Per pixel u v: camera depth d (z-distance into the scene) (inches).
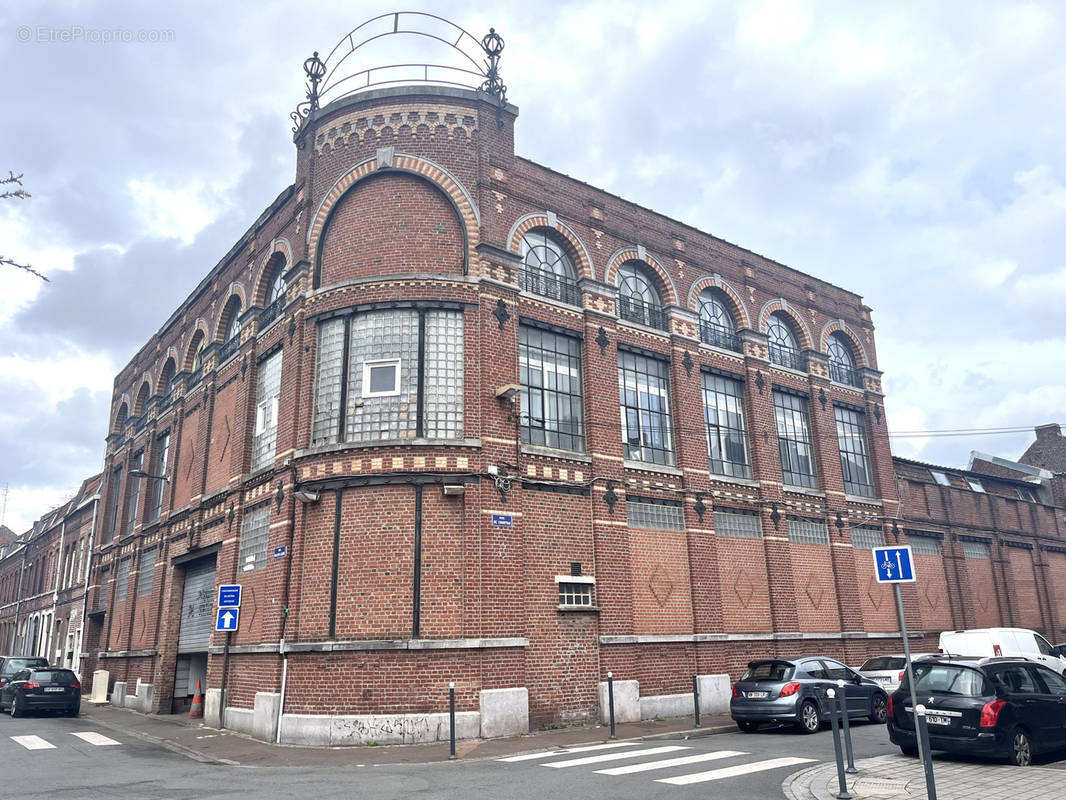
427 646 600.7
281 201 842.8
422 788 394.0
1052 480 1343.5
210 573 889.5
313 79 816.3
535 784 398.3
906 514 1065.5
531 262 776.9
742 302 946.1
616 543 737.6
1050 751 471.2
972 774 406.3
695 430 845.2
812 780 398.6
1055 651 786.2
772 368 960.3
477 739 591.2
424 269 708.7
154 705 924.0
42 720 824.9
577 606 693.9
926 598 1040.2
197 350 1082.1
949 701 442.3
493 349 698.2
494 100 773.3
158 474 1137.4
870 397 1071.0
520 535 669.3
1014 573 1194.0
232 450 851.4
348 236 733.9
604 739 582.9
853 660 907.4
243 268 937.5
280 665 645.3
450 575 626.2
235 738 652.7
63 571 1567.4
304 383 711.7
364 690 594.6
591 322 788.6
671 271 886.4
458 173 737.6
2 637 2004.2
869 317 1115.9
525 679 645.3
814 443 981.2
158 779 446.0
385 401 673.6
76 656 1379.2
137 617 1066.1
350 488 652.7
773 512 887.1
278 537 693.3
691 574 792.9
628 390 816.3
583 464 740.7
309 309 732.0
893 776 405.1
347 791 389.7
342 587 629.9
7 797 383.6
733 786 385.1
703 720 705.6
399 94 752.3
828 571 931.3
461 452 653.9
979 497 1187.9
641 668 723.4
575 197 818.2
